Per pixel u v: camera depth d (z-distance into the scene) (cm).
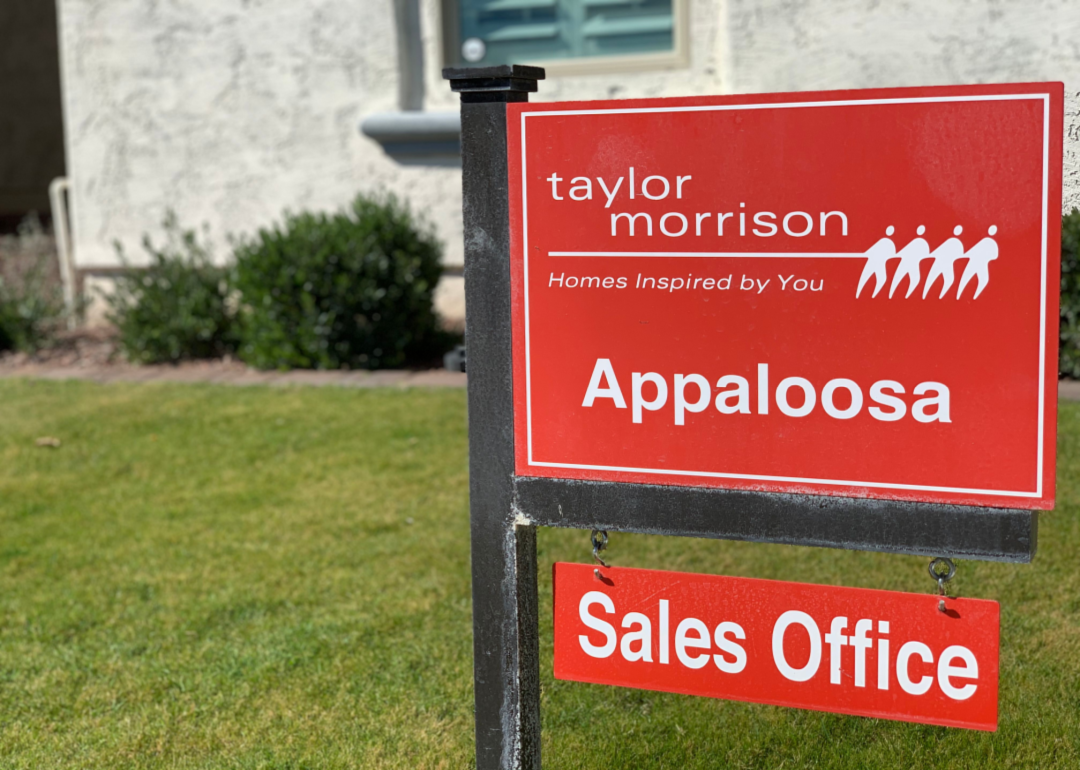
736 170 196
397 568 419
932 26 698
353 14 830
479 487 223
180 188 891
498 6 838
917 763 286
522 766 233
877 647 207
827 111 190
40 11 1573
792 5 734
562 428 214
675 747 298
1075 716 301
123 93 889
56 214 930
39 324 864
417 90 845
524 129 207
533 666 234
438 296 870
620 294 207
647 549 429
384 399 674
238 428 626
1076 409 549
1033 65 659
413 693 329
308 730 312
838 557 412
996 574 387
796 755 293
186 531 470
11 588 417
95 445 605
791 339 198
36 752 307
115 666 353
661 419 208
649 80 802
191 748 306
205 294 812
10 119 1582
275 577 416
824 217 193
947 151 185
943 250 188
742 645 215
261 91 860
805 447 200
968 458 191
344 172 855
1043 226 182
